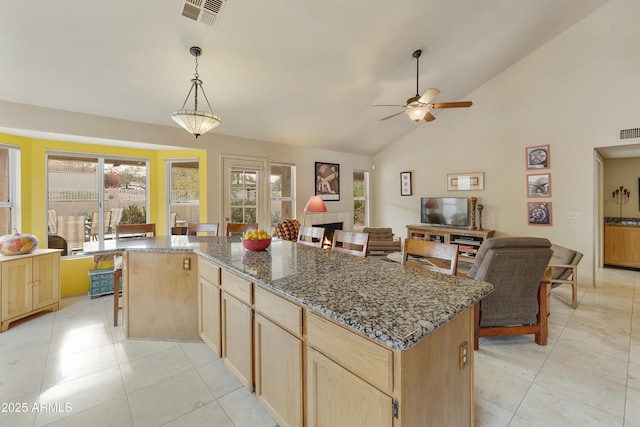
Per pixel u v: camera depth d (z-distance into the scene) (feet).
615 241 17.07
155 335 8.41
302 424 4.33
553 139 14.61
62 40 8.10
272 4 8.21
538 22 12.71
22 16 7.25
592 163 13.48
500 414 5.64
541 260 7.73
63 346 8.10
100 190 13.43
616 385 6.47
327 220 20.11
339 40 10.12
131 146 13.52
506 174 16.31
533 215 15.37
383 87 13.94
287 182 18.31
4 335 8.73
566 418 5.52
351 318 3.34
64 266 12.23
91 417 5.49
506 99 16.17
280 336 4.68
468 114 17.78
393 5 9.26
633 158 17.19
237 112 13.34
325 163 19.94
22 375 6.77
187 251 8.02
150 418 5.49
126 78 9.93
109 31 8.11
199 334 7.88
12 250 9.32
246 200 16.07
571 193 14.12
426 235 18.62
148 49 8.92
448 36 11.67
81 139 11.85
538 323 8.35
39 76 9.15
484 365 7.34
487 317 8.19
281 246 8.32
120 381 6.59
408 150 20.90
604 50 13.05
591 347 8.16
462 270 16.05
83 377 6.72
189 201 15.07
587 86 13.55
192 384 6.51
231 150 15.35
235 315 6.03
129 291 8.48
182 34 8.60
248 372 5.65
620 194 17.62
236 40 9.20
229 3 7.95
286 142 17.56
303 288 4.45
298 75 11.59
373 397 3.23
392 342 2.88
